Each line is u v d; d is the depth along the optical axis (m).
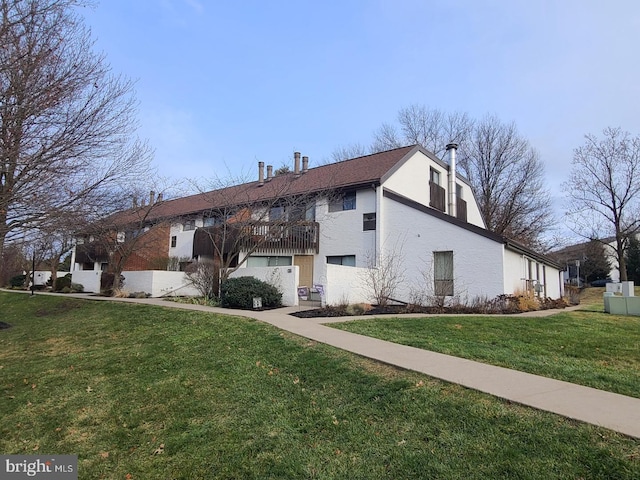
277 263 19.89
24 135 8.87
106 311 15.16
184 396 6.02
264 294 14.38
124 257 22.61
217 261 18.47
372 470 3.62
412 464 3.60
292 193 18.92
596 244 42.53
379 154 21.62
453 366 5.94
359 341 7.83
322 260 19.09
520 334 8.78
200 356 7.90
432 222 16.33
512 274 15.77
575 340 8.20
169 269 24.47
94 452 4.82
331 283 14.06
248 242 18.23
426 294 15.88
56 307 18.12
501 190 34.28
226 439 4.57
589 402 4.43
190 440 4.68
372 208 17.88
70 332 12.38
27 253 27.47
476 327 9.57
